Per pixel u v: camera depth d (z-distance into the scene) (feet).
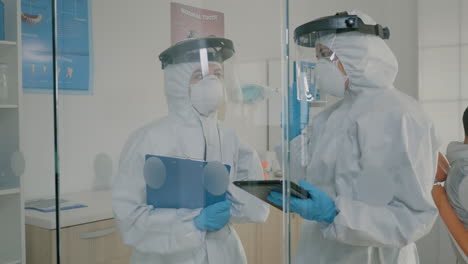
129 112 3.44
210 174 3.28
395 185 2.94
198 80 3.27
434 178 2.96
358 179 3.02
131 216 3.41
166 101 3.35
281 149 3.28
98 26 3.48
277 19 3.22
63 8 3.54
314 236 3.16
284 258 3.25
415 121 2.94
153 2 3.33
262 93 3.28
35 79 4.51
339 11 3.17
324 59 3.16
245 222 3.31
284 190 3.19
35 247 4.34
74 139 3.56
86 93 3.53
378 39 3.06
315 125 3.23
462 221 2.93
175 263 3.34
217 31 3.28
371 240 2.91
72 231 3.60
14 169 4.51
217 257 3.29
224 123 3.31
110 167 3.48
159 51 3.34
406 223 2.86
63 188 3.60
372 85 3.08
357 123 3.03
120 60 3.45
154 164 3.35
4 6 4.70
